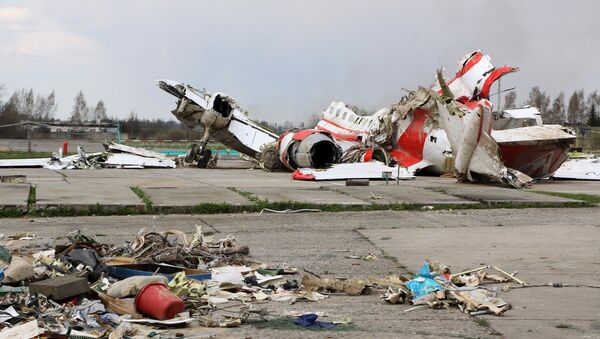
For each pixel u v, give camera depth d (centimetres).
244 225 1766
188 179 3262
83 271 1044
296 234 1616
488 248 1409
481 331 817
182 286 962
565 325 842
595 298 985
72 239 1263
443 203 2195
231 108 4719
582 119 15225
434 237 1566
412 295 984
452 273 1155
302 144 3966
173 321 830
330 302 975
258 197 2320
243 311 891
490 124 3002
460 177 3161
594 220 1873
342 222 1831
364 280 1087
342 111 4941
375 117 4269
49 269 1041
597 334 801
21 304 862
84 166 4444
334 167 3541
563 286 1063
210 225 1762
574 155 5359
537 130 3306
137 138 12056
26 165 4403
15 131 10981
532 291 1032
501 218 1919
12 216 1912
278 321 866
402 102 4012
